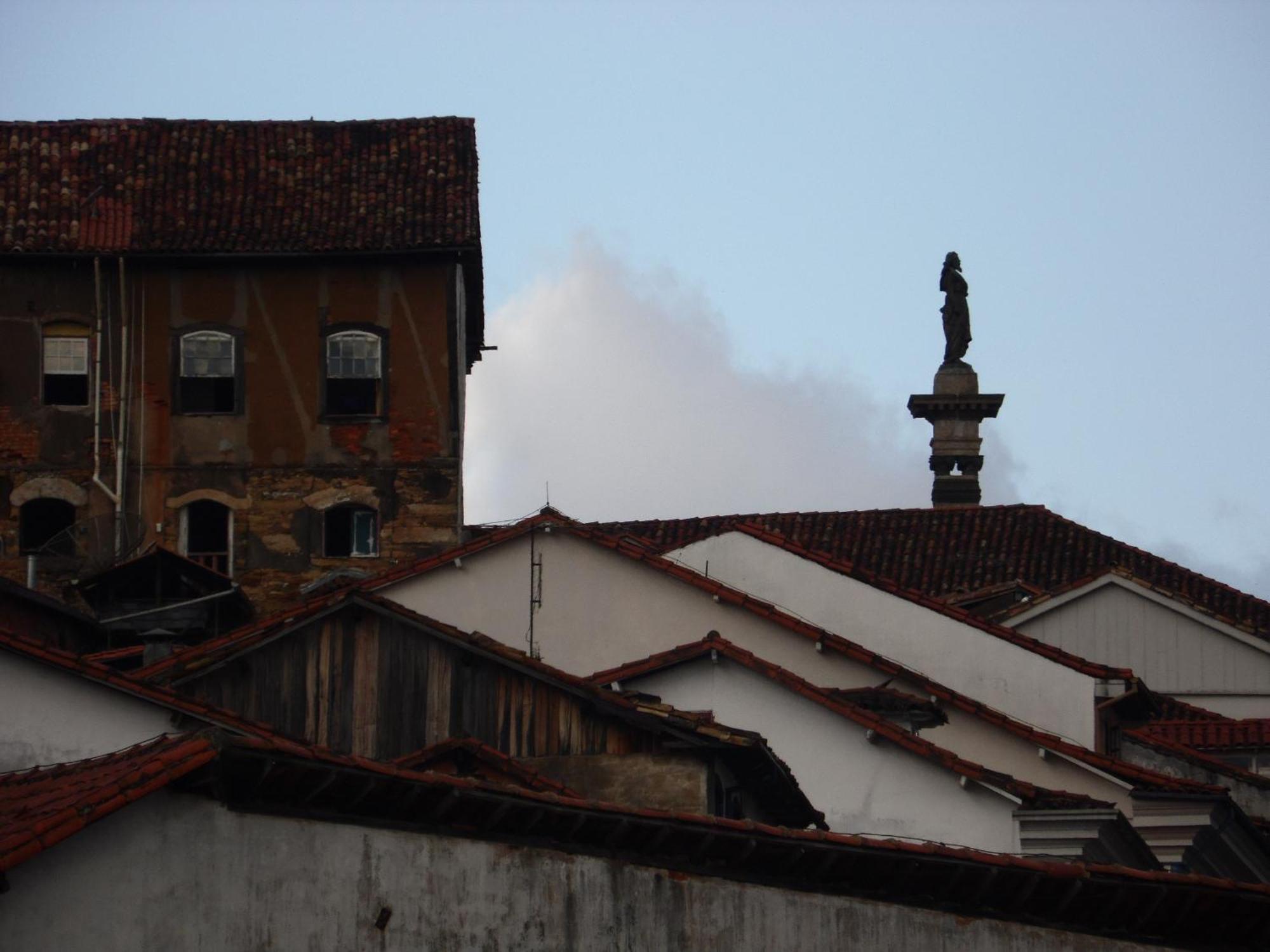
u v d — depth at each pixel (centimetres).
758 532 7338
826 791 5850
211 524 10019
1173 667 9612
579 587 6850
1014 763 6538
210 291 10100
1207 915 3806
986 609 9919
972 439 13425
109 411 10031
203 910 3300
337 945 3391
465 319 10862
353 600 5312
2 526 9931
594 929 3566
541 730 5153
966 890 3738
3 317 10038
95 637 7950
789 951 3656
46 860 3206
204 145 10444
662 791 5022
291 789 3384
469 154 10444
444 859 3500
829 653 6700
